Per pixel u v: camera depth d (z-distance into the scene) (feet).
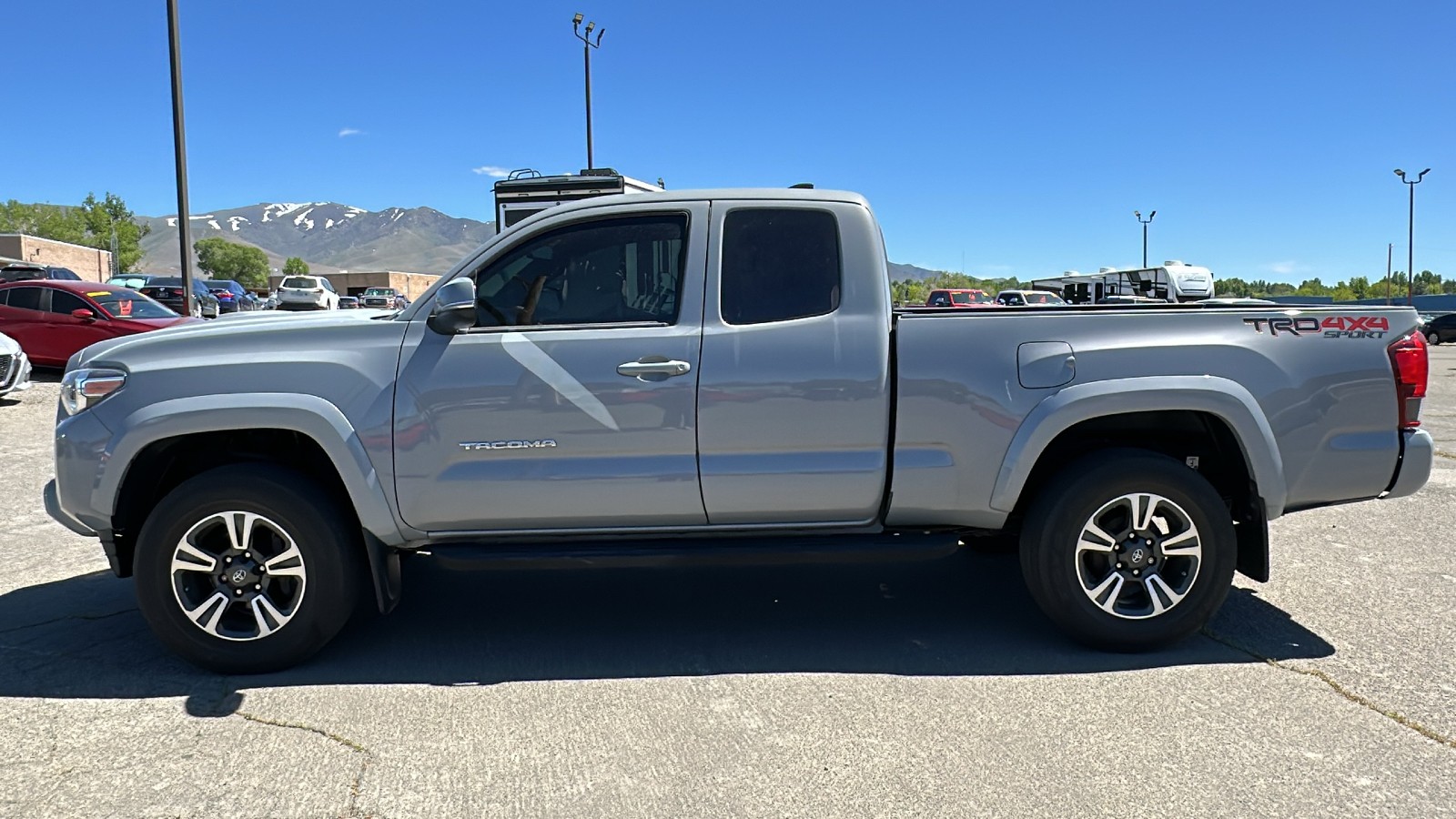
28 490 25.82
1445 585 16.67
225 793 9.93
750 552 13.26
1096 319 13.43
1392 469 13.67
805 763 10.50
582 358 13.05
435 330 12.91
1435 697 12.04
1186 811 9.45
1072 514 13.20
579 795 9.87
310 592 12.91
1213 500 13.16
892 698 12.19
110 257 251.19
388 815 9.50
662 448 13.14
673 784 10.08
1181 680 12.66
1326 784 9.93
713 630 14.82
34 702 12.21
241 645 12.92
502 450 13.02
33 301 51.49
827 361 13.17
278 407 12.69
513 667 13.37
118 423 12.78
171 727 11.46
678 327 13.24
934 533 13.87
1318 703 11.90
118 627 15.02
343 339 13.12
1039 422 13.15
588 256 13.60
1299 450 13.46
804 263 13.50
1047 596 13.41
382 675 13.08
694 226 13.51
